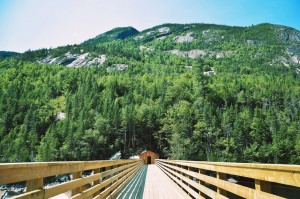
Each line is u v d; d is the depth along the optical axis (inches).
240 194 162.7
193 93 5201.8
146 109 4119.1
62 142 3575.3
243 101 5083.7
